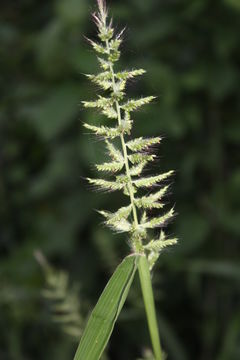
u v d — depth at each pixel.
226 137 4.38
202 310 4.55
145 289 1.39
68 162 4.34
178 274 4.42
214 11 4.07
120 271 1.38
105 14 1.24
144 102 1.27
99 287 4.53
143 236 1.35
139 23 4.12
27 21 5.27
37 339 4.24
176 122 3.94
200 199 4.26
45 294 2.67
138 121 3.86
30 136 4.99
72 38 4.20
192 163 4.25
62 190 4.63
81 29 4.15
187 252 4.05
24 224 4.96
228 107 4.35
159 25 4.05
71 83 4.06
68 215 4.43
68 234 4.42
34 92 4.62
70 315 2.60
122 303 1.36
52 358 4.13
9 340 4.16
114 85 1.25
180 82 4.00
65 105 3.94
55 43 4.19
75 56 3.87
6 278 4.28
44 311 4.10
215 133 4.31
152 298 1.39
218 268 3.96
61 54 4.21
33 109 4.46
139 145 1.29
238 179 4.19
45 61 4.25
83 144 3.77
